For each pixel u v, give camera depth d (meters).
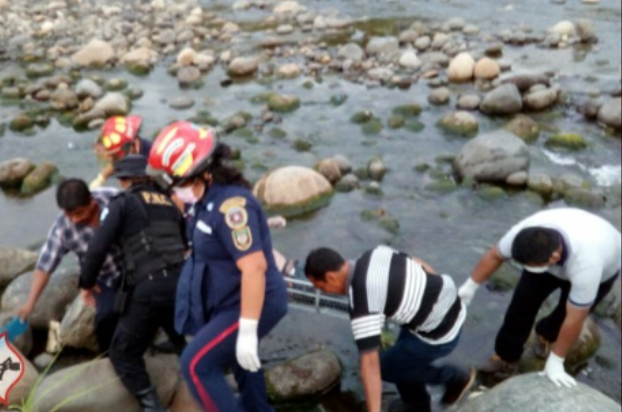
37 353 4.20
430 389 4.11
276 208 6.01
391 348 3.78
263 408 3.58
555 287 3.92
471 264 5.32
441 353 3.67
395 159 7.04
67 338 4.16
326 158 6.94
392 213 6.05
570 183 6.39
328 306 4.17
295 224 5.87
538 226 3.58
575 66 9.72
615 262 3.68
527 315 4.01
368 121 7.87
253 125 7.73
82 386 3.64
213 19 12.16
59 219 3.82
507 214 6.03
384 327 4.42
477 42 10.77
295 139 7.40
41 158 6.91
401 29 11.52
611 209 6.13
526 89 8.56
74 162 6.84
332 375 4.06
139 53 9.91
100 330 4.09
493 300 4.88
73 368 3.74
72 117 7.82
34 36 10.37
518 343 4.11
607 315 4.71
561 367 3.52
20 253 4.98
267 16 12.43
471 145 6.62
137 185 3.68
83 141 7.32
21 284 4.49
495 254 3.96
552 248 3.45
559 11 12.48
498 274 5.10
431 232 5.77
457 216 6.01
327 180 6.44
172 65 9.66
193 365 3.19
